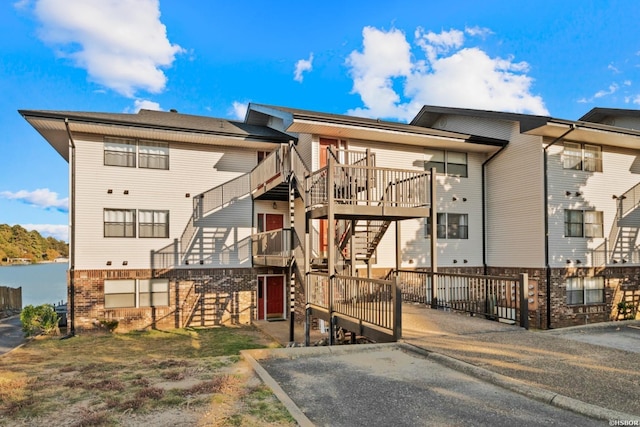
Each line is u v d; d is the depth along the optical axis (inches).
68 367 233.9
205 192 600.1
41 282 1152.2
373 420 150.6
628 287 634.8
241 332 532.1
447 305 425.7
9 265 2073.1
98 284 538.9
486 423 147.1
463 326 321.4
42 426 144.6
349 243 492.4
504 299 376.5
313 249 539.8
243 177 623.5
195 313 582.2
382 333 294.4
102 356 393.4
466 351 243.4
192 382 194.5
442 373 210.4
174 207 583.2
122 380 199.8
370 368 219.6
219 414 153.3
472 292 386.9
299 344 424.2
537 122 534.3
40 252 2352.4
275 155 534.9
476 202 656.4
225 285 599.8
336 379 200.2
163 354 402.9
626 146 637.9
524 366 212.1
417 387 187.8
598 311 601.3
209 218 600.1
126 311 548.1
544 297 565.0
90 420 148.4
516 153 611.2
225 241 607.2
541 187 572.1
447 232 634.8
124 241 556.1
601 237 614.9
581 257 593.6
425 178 413.7
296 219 612.4
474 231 651.5
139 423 145.9
